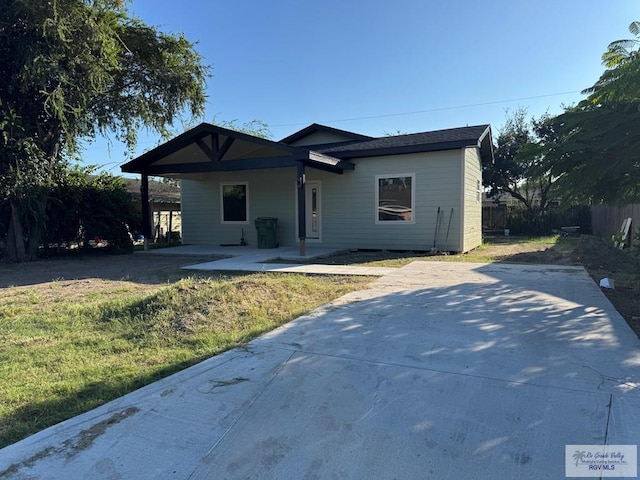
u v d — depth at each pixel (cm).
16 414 289
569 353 375
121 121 1455
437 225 1242
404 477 216
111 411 287
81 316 550
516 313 516
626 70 472
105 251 1491
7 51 1109
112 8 1230
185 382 330
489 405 284
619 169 527
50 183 1242
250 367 357
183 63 1478
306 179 1431
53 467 227
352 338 427
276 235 1439
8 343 447
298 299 611
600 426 255
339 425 266
